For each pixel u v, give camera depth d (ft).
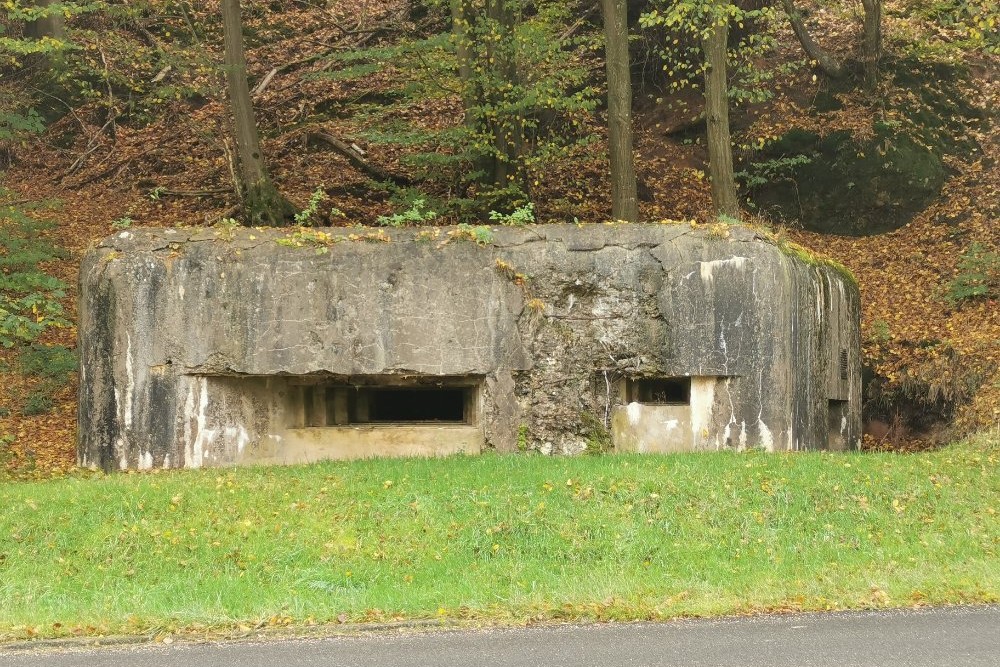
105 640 23.73
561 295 42.24
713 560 29.76
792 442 42.22
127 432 41.55
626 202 60.29
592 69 79.25
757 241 42.47
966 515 33.73
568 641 22.98
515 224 43.47
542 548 30.60
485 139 60.39
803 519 32.83
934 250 67.26
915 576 27.84
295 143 73.82
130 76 80.23
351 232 42.42
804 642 22.43
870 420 56.54
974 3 45.93
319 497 34.22
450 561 29.66
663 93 79.66
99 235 67.10
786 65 74.43
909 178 71.26
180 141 75.77
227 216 65.92
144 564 29.58
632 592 26.58
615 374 42.42
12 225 62.85
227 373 41.65
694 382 42.42
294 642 23.44
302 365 41.45
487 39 58.39
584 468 36.76
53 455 46.88
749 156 74.59
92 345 41.93
